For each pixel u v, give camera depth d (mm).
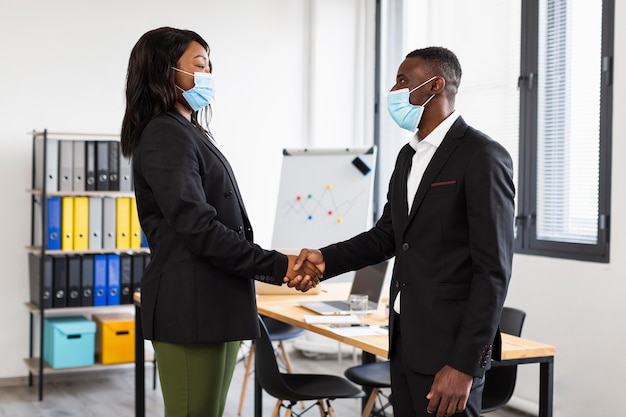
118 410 4906
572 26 4516
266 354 3402
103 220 5387
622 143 4105
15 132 5562
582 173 4461
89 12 5738
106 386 5500
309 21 6465
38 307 5301
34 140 5477
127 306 5465
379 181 6449
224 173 2352
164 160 2221
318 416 4773
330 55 6461
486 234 2078
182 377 2320
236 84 6258
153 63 2312
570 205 4535
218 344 2338
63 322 5332
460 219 2164
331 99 6480
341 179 5648
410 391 2271
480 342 2059
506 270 2088
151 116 2316
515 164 4949
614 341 4145
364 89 6543
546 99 4691
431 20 5773
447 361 2098
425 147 2295
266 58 6344
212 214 2227
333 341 6305
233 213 2363
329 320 3557
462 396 2076
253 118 6316
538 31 4715
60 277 5254
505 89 5035
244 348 6188
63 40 5676
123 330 5371
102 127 5793
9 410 4898
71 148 5262
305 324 3541
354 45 6539
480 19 5262
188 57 2344
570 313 4414
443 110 2291
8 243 5543
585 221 4441
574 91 4504
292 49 6430
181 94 2369
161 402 5098
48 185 5203
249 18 6281
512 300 4820
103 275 5391
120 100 5840
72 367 5250
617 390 4129
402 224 2305
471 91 5324
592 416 4273
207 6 6133
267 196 6379
